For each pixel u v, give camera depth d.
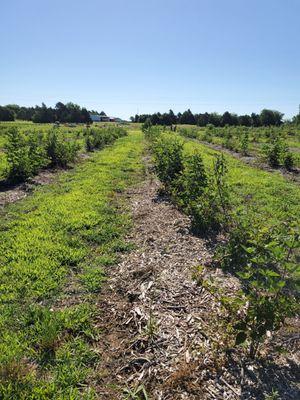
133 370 3.47
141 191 10.89
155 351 3.64
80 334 4.06
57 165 14.72
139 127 74.25
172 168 9.98
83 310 4.44
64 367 3.48
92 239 6.83
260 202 9.47
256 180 12.29
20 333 3.97
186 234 6.93
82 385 3.31
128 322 4.20
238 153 22.56
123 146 24.83
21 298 4.74
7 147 11.61
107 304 4.64
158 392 3.17
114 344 3.89
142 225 7.56
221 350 3.59
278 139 17.66
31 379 3.31
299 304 3.84
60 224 7.45
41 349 3.73
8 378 3.28
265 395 3.10
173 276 5.14
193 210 7.37
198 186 8.02
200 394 3.12
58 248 6.21
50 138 15.29
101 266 5.71
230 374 3.32
